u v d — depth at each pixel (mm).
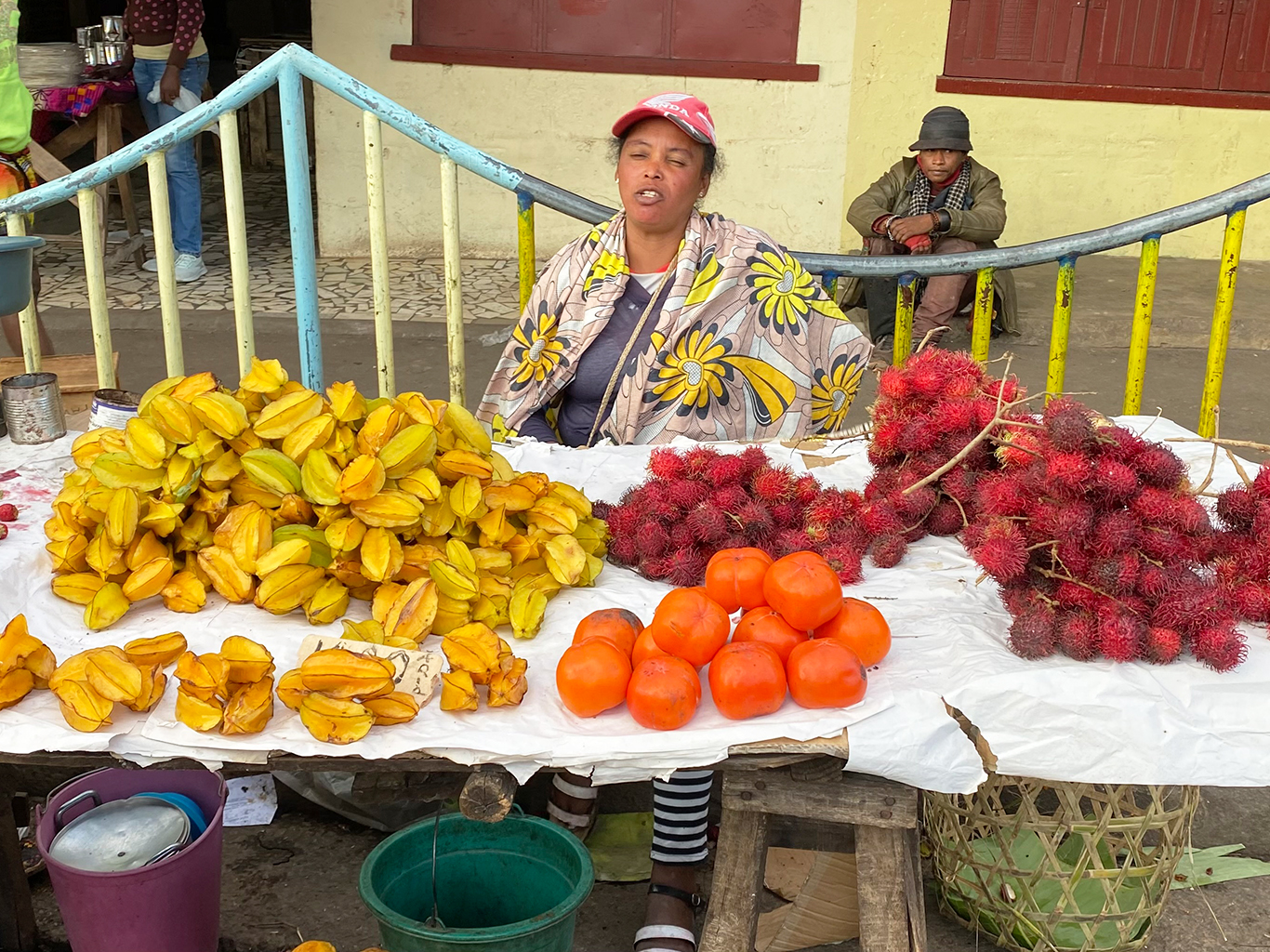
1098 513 1867
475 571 1982
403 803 2689
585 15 7738
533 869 2186
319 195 8023
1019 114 7953
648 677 1674
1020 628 1829
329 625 1959
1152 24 7793
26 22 12742
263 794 2844
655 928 2256
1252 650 1854
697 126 2875
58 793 2064
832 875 2262
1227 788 2926
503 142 7996
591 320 3041
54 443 2631
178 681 1785
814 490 2268
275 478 1982
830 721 1689
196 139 7250
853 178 8055
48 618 1958
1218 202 3109
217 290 7207
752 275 3018
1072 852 2369
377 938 2432
